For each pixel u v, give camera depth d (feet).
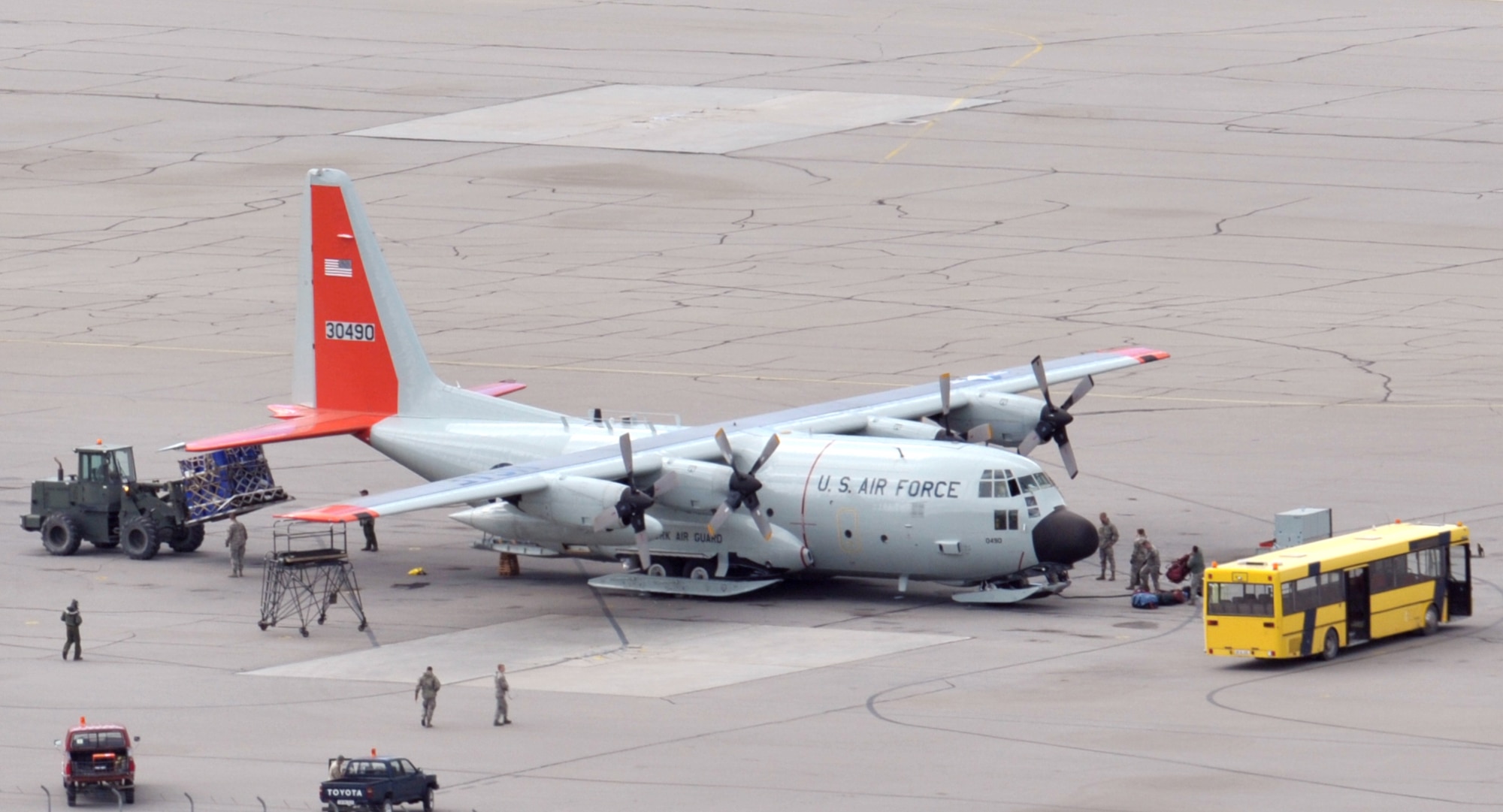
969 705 494.18
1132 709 486.79
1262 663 532.32
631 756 455.22
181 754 465.06
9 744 476.13
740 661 547.49
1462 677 511.40
